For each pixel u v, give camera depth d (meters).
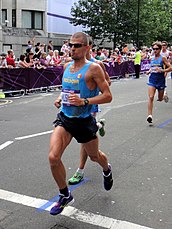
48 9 32.75
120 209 3.74
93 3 31.47
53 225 3.39
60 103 3.77
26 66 13.30
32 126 7.70
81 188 4.29
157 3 36.09
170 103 11.02
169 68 7.73
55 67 14.49
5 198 3.98
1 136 6.80
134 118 8.62
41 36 31.94
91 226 3.38
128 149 5.96
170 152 5.84
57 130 3.46
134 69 21.73
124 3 31.14
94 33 31.94
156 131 7.28
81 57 3.45
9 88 12.44
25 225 3.39
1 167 5.03
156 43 7.77
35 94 13.24
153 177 4.70
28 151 5.82
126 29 31.59
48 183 4.44
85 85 3.46
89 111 3.56
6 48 29.38
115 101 11.39
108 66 18.77
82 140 3.59
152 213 3.66
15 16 31.77
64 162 5.24
